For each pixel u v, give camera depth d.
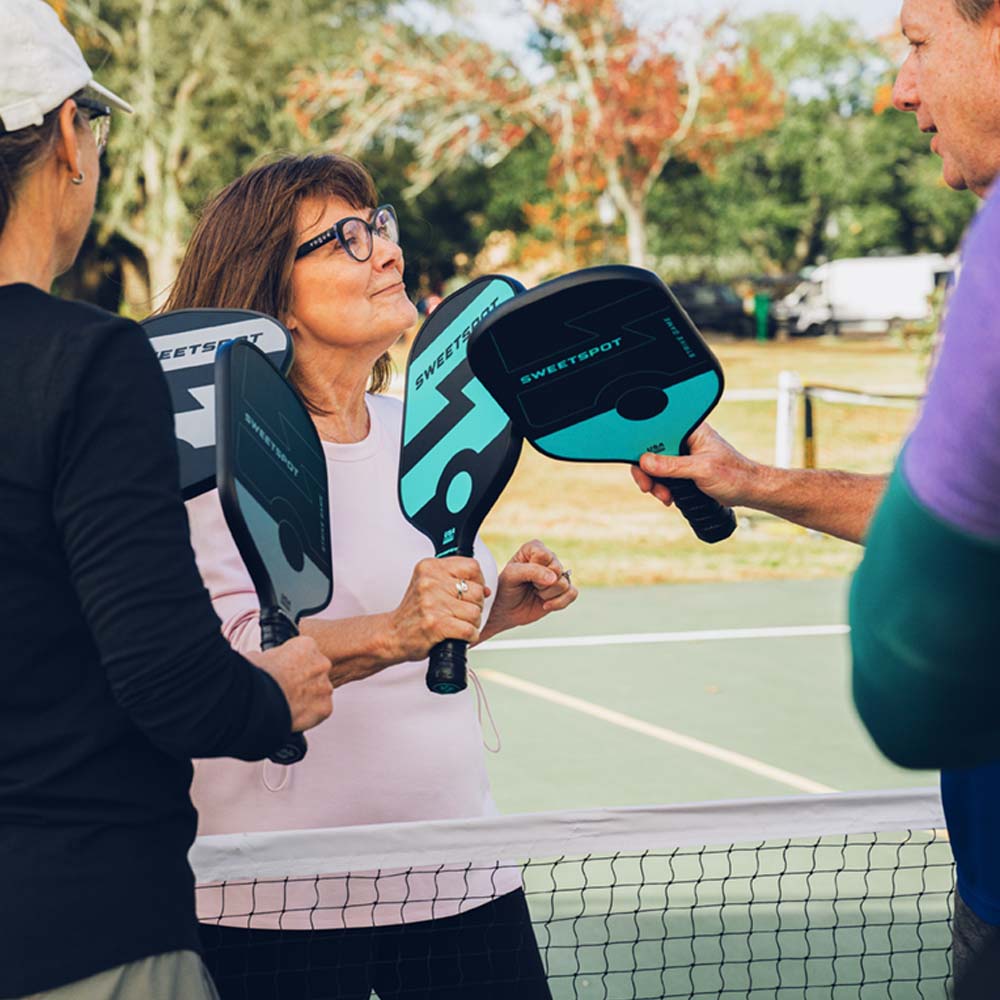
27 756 1.50
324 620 2.07
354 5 35.72
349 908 2.33
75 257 1.70
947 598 0.94
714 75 38.72
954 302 0.95
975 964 1.26
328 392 2.48
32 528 1.46
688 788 5.70
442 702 2.47
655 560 11.08
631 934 4.05
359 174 2.45
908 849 4.69
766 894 4.31
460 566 1.98
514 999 2.45
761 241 53.91
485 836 2.35
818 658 7.95
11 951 1.45
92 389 1.45
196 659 1.46
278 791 2.35
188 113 33.31
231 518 1.76
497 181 44.34
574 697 7.18
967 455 0.91
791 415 11.90
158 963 1.52
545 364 1.93
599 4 36.19
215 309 2.18
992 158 1.54
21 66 1.54
